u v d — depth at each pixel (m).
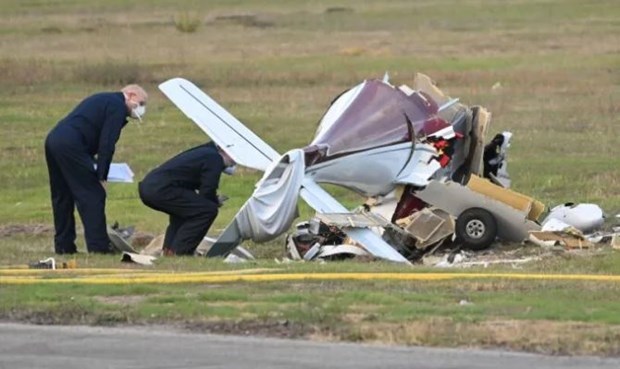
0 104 115.25
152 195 51.91
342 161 53.81
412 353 32.91
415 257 53.69
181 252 52.34
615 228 58.56
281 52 167.50
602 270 47.56
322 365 31.75
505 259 51.75
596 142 91.69
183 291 40.56
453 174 57.03
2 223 65.25
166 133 97.06
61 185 52.53
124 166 57.81
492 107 112.56
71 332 35.28
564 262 49.34
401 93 56.00
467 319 36.09
